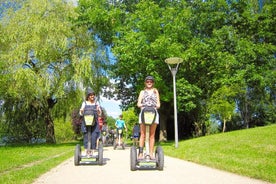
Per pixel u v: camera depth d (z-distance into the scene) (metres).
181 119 37.31
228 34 29.97
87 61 24.22
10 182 6.54
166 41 23.56
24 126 30.25
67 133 49.94
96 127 9.91
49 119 29.02
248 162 9.53
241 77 27.44
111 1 28.83
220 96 33.97
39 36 23.50
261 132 18.45
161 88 25.39
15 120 29.58
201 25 31.56
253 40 34.06
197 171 8.31
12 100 27.08
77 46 25.89
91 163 10.04
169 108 31.42
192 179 6.96
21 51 22.94
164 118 31.42
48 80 23.41
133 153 8.35
